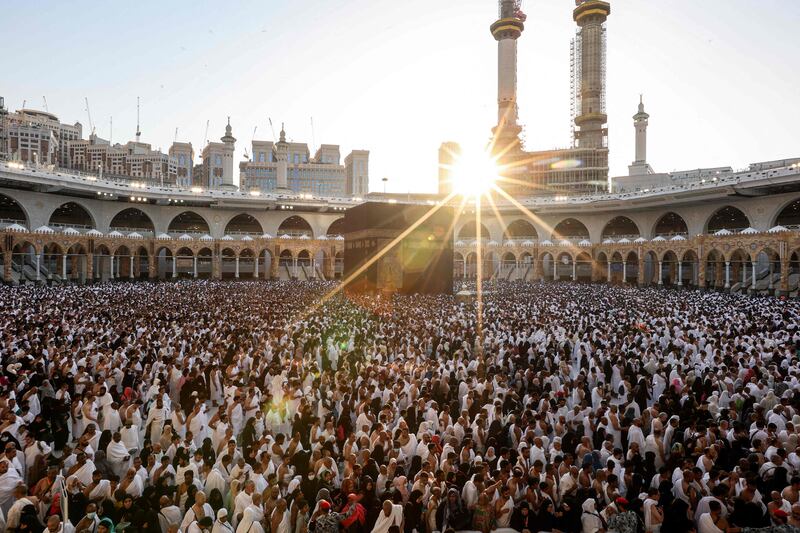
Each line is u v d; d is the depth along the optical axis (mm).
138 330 19891
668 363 15117
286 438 11016
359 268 50281
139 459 7969
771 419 10305
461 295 37219
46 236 52594
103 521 6383
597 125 108438
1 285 47125
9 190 55281
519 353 17047
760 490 7887
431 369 14406
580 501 7527
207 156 174750
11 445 7926
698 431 9672
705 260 54906
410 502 7500
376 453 9141
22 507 6766
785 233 45594
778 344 17969
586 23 108875
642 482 8273
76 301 30875
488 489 7602
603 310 30172
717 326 22266
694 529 7008
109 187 61469
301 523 7121
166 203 70875
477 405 11922
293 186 160625
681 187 61094
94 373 14070
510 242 80188
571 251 74125
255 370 14914
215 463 8648
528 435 9711
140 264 76500
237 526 6863
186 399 13195
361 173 165375
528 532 7113
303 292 45656
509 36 117562
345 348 18578
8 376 12398
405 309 30125
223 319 24453
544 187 103938
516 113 119125
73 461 8445
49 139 133875
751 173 53406
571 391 13078
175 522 7184
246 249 74250
